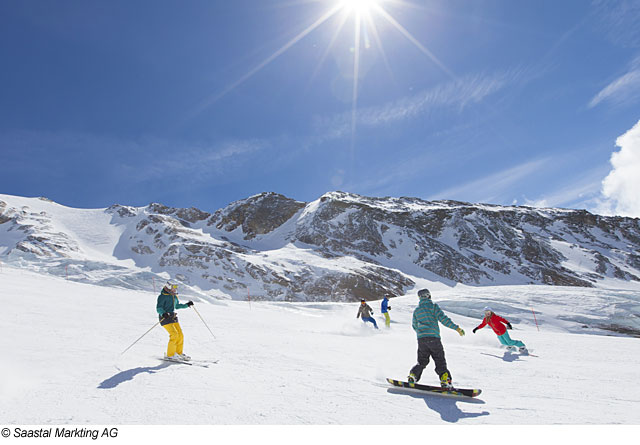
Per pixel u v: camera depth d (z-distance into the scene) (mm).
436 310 4996
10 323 8344
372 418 3590
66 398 3986
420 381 5629
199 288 67500
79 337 7703
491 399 4477
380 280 77750
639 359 8656
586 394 4797
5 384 4363
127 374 5188
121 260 93812
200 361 6383
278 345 8492
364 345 9242
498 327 9609
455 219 129375
